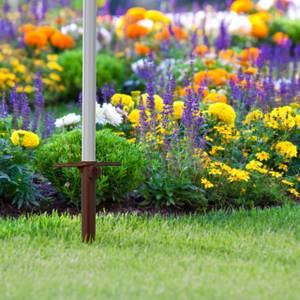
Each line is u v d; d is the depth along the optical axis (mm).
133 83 20062
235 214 10180
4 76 17891
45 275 7016
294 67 17469
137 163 10414
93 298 6180
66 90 20141
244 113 12836
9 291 6410
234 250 8195
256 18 23797
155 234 8953
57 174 10406
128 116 12266
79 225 9156
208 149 11789
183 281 6758
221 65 18078
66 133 11031
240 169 10883
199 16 23391
